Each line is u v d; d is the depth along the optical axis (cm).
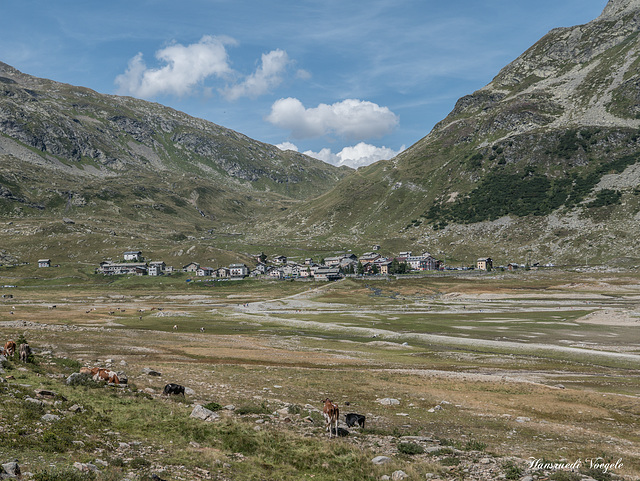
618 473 2088
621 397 4038
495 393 4091
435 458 2198
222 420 2439
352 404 3409
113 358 4788
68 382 2858
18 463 1412
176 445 1959
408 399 3709
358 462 1997
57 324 9356
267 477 1745
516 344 8000
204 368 4488
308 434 2423
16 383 2533
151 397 2828
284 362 5681
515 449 2456
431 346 8200
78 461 1539
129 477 1461
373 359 6406
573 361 6769
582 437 2806
